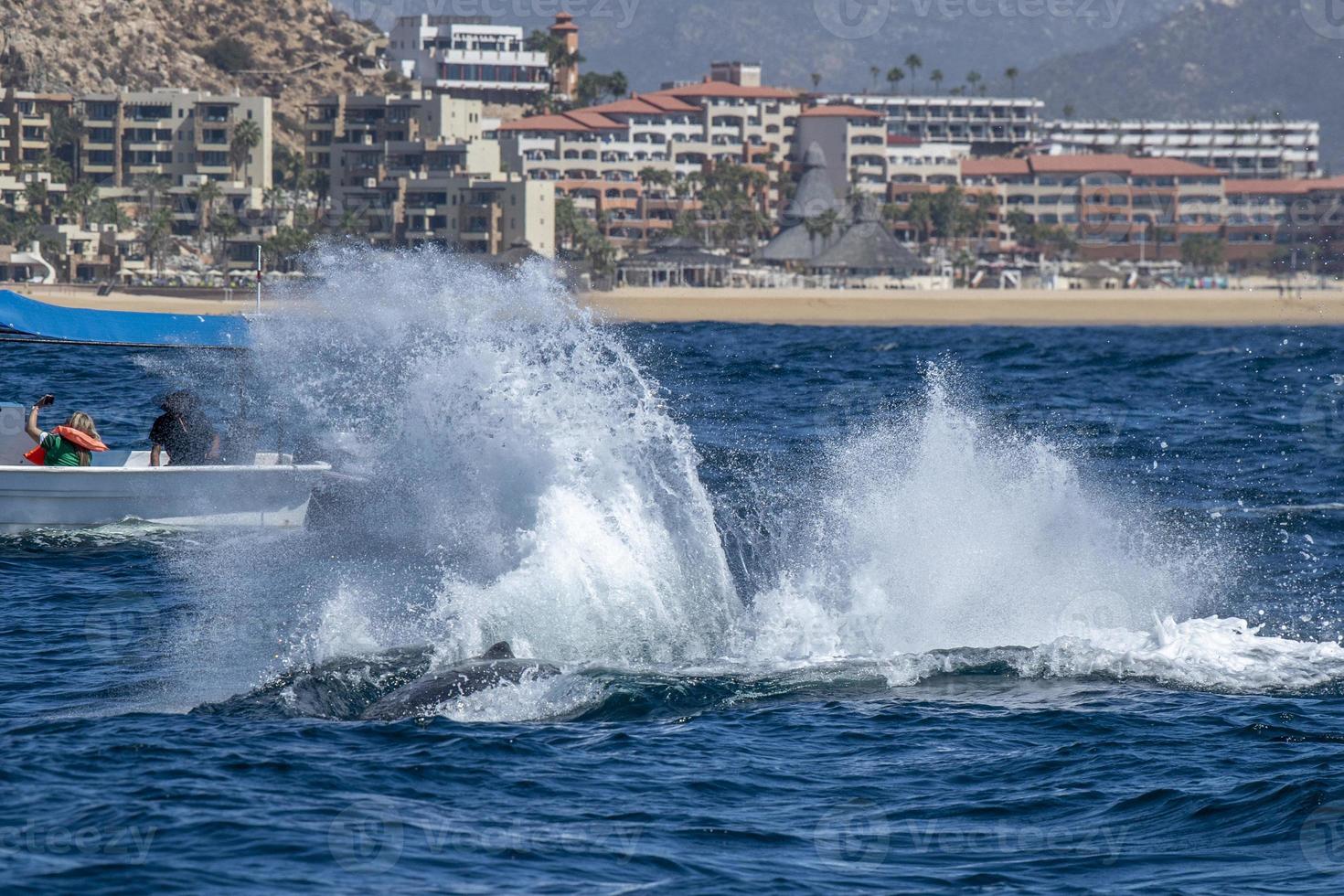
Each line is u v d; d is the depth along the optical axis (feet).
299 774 153.17
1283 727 171.83
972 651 202.08
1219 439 457.68
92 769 153.58
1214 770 157.17
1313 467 392.47
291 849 133.28
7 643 213.25
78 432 319.88
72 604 240.94
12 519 307.78
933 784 154.81
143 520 312.50
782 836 139.74
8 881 124.88
